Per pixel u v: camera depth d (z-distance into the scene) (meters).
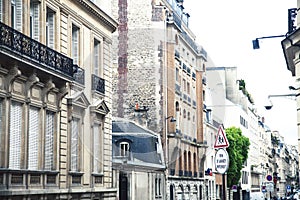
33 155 19.92
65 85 21.75
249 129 91.38
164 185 25.28
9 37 17.42
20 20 19.61
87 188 23.56
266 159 118.06
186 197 28.06
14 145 18.66
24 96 19.11
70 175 22.17
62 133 21.88
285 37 16.53
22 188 18.73
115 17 27.09
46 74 20.12
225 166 12.53
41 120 20.30
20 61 17.94
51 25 22.02
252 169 89.94
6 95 17.88
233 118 78.69
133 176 27.17
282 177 145.12
